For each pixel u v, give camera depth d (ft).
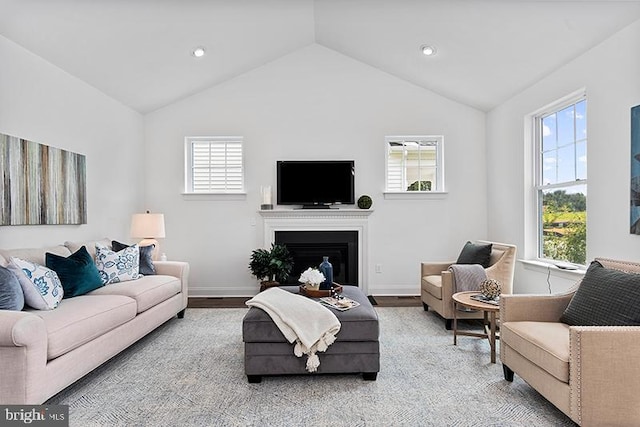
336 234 17.48
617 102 10.16
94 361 8.48
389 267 17.62
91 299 9.57
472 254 13.80
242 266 17.49
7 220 9.98
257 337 8.54
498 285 10.32
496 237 16.85
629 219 9.75
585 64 11.37
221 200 17.47
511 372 8.61
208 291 17.44
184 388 8.38
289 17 14.03
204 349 10.78
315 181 17.31
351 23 14.14
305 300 9.27
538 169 14.53
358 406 7.57
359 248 17.44
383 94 17.63
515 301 8.59
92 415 7.25
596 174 10.93
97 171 14.16
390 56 15.83
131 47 12.57
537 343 7.21
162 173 17.49
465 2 10.84
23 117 10.73
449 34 12.84
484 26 11.78
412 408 7.49
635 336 6.15
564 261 13.14
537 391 7.43
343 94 17.58
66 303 9.11
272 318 8.55
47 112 11.65
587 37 10.69
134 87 15.05
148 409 7.48
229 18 12.92
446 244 17.70
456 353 10.41
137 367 9.53
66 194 12.28
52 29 10.51
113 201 15.15
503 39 12.12
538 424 6.93
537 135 14.55
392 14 12.62
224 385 8.52
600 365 6.13
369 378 8.76
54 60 11.73
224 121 17.49
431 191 17.66
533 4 10.13
